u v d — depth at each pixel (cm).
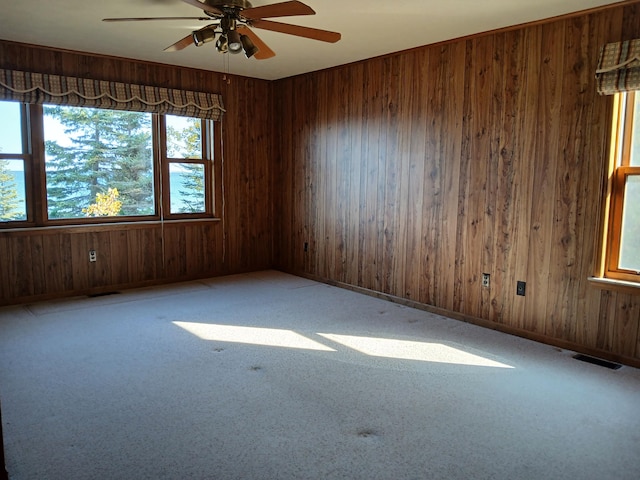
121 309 433
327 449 219
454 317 418
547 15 333
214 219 562
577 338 343
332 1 310
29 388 275
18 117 438
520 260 371
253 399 266
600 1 304
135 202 512
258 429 235
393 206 463
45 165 453
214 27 302
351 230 509
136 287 516
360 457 213
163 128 518
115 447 218
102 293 491
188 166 544
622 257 324
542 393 277
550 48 342
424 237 438
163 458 211
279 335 370
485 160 386
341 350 340
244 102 571
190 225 545
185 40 313
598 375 303
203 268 565
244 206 589
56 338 357
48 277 462
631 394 277
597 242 328
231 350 338
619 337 323
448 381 292
